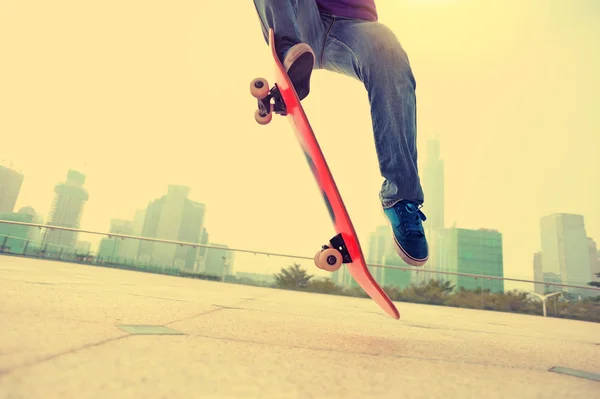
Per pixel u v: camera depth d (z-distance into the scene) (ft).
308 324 3.72
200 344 1.97
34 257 21.98
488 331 5.38
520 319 13.00
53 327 1.94
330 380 1.50
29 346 1.49
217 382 1.30
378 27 4.90
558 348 3.75
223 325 2.86
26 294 3.31
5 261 11.85
